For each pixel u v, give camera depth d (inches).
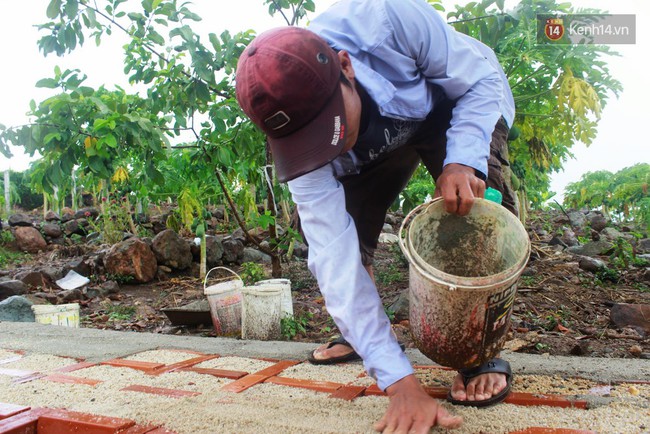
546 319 150.7
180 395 86.7
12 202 611.5
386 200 101.7
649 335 136.4
